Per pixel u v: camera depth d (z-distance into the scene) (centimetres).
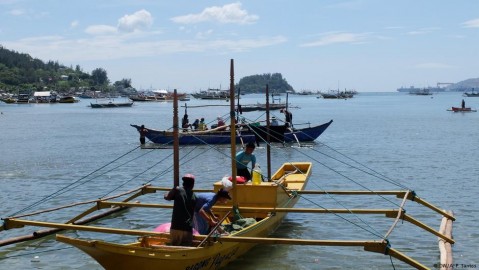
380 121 8206
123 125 7612
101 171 3145
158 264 1120
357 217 1898
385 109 13488
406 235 1664
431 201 2166
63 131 6488
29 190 2512
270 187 1583
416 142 4788
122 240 1652
